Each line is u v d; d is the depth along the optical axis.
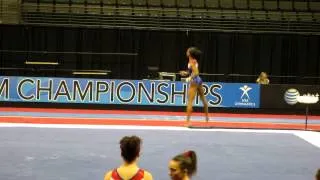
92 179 8.42
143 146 11.52
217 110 18.86
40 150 10.81
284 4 26.41
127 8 25.48
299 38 25.05
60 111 17.95
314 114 19.06
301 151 11.63
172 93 18.80
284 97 19.05
